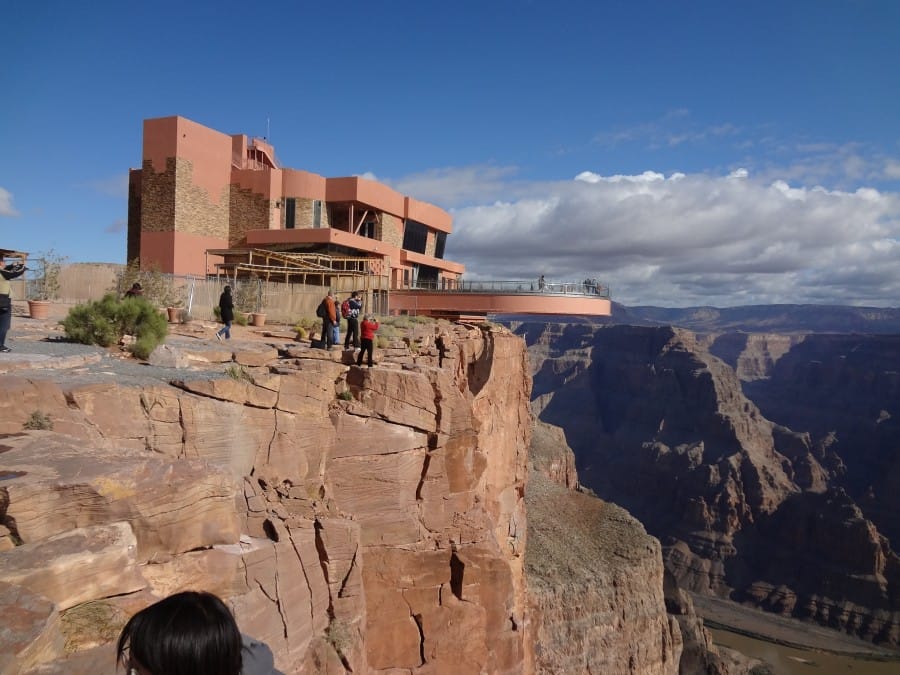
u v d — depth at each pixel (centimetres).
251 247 4706
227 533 978
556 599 5212
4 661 471
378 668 1648
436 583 1769
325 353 1988
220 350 1816
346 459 1720
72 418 1070
